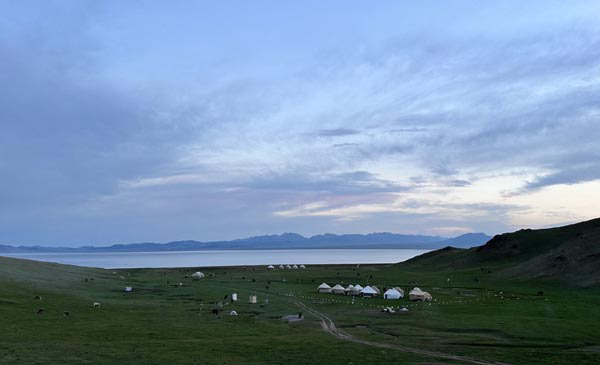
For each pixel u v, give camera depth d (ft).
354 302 395.55
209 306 364.99
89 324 280.72
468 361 202.49
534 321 293.43
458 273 644.27
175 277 623.77
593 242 558.97
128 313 325.62
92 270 647.97
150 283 540.11
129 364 190.29
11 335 240.94
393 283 552.00
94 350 212.64
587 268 501.15
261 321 302.25
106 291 448.65
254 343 232.73
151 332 259.19
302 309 354.95
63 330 260.01
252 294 446.19
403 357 208.74
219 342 234.58
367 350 220.84
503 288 483.10
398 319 309.22
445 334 260.42
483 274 611.47
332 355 210.59
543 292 444.55
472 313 329.31
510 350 223.30
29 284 425.69
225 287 502.79
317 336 254.06
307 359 203.10
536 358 207.92
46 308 327.26
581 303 371.35
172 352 211.20
